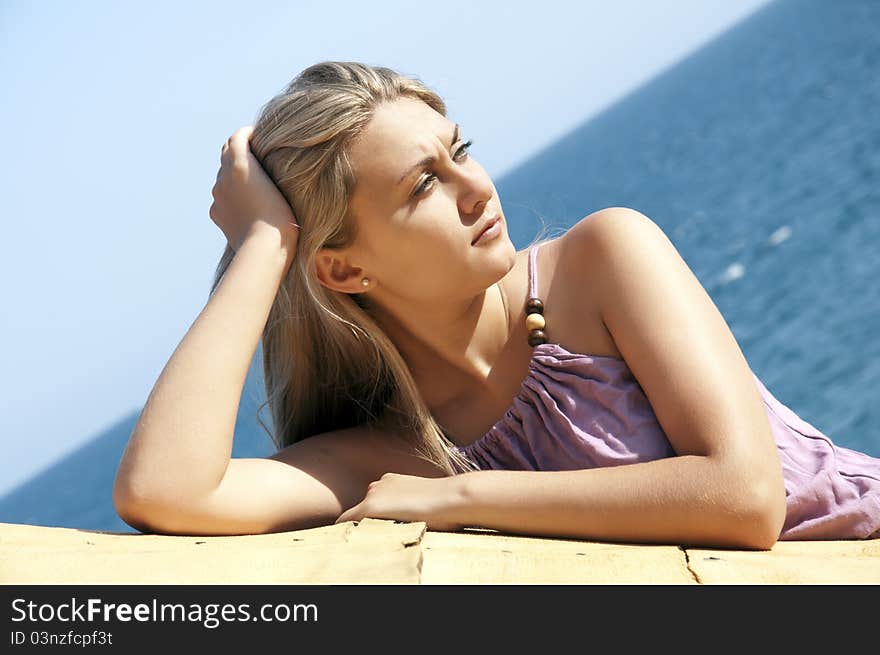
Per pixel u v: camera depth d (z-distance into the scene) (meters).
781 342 33.41
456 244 4.06
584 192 95.19
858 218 43.28
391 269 4.20
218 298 4.16
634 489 3.45
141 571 2.83
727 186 64.44
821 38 112.56
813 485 3.95
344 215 4.20
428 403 4.57
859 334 31.48
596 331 4.11
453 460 4.41
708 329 3.79
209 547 3.27
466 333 4.36
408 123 4.08
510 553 3.12
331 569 2.71
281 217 4.31
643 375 3.82
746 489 3.38
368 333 4.44
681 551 3.25
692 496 3.38
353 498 4.34
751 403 3.61
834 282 37.47
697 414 3.58
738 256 46.38
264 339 4.78
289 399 4.83
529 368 4.30
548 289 4.29
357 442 4.56
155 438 3.82
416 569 2.63
